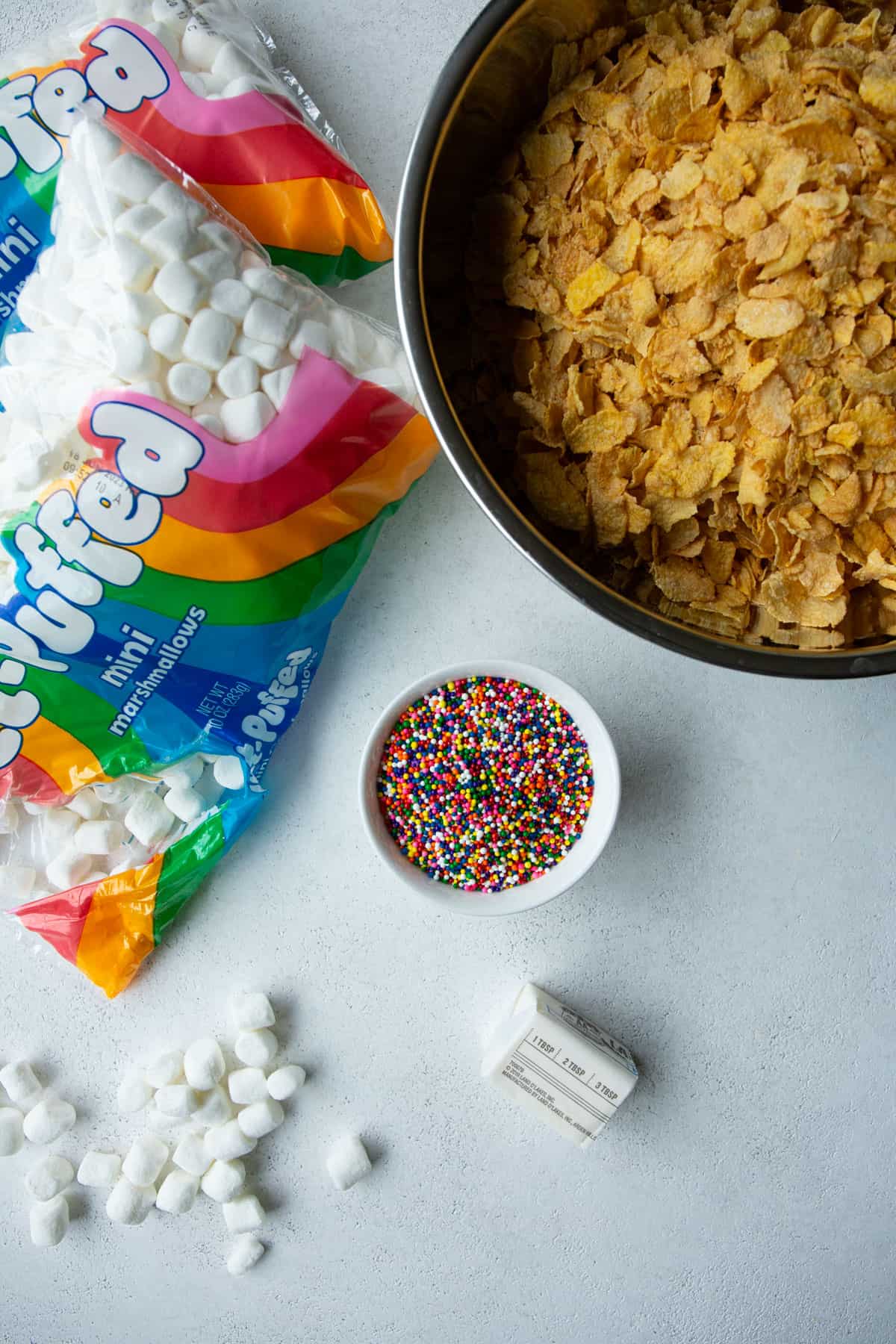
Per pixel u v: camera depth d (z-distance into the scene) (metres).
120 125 0.53
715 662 0.49
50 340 0.53
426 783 0.57
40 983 0.60
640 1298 0.62
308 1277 0.62
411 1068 0.61
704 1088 0.61
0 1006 0.61
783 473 0.50
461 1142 0.61
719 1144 0.61
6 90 0.53
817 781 0.59
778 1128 0.61
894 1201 0.61
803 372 0.49
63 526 0.52
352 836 0.60
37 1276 0.62
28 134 0.53
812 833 0.60
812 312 0.48
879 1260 0.62
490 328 0.53
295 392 0.53
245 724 0.57
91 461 0.52
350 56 0.58
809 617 0.52
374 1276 0.62
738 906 0.60
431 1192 0.62
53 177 0.53
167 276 0.51
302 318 0.53
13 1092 0.60
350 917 0.60
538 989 0.59
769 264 0.48
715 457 0.50
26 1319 0.62
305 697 0.59
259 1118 0.60
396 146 0.58
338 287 0.59
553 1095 0.58
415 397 0.56
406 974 0.60
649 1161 0.61
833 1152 0.61
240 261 0.53
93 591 0.52
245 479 0.52
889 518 0.51
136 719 0.55
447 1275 0.62
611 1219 0.62
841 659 0.49
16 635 0.52
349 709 0.59
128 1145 0.61
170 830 0.58
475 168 0.52
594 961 0.60
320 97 0.58
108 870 0.59
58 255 0.52
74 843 0.58
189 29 0.54
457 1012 0.60
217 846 0.58
